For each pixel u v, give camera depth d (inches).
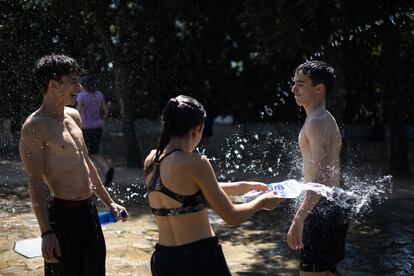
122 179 355.3
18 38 370.9
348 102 489.7
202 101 486.0
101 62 394.9
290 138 474.6
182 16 423.5
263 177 358.6
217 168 402.6
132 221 250.7
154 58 424.5
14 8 364.8
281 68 490.0
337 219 126.2
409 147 468.4
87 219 130.2
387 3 315.0
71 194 128.0
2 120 393.7
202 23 452.8
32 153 123.6
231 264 193.5
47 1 360.5
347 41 391.9
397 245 217.8
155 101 441.1
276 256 203.3
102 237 133.7
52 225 127.0
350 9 314.8
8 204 277.4
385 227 245.6
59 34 378.3
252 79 507.5
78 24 380.8
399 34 362.3
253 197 117.7
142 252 204.4
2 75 373.4
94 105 324.8
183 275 101.7
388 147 466.6
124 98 408.2
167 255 103.7
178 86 457.1
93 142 328.5
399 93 377.1
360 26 326.3
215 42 475.2
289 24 320.2
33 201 122.5
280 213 273.4
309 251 126.6
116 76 400.8
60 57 129.4
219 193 102.0
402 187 340.5
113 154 467.8
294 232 122.2
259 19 333.4
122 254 201.3
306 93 130.0
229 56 493.4
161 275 104.3
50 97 128.9
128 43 404.5
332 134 127.1
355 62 442.0
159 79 432.5
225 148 483.8
